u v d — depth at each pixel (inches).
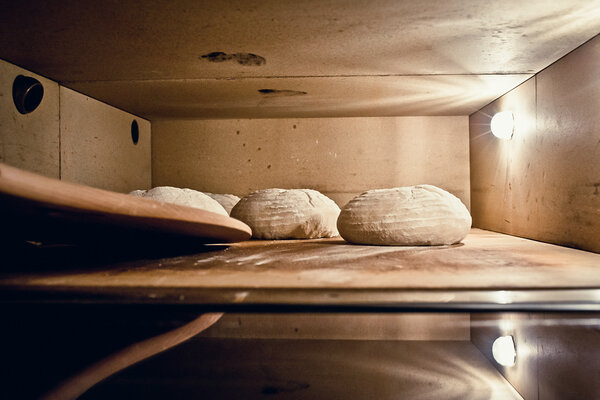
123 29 50.8
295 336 39.3
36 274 39.1
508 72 67.6
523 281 34.8
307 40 54.2
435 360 33.8
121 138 92.5
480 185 95.0
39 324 32.7
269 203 74.0
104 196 32.5
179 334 37.9
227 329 39.2
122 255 52.2
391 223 60.4
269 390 28.5
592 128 52.9
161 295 32.9
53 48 57.1
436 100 86.4
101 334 33.2
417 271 39.8
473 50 57.8
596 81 51.8
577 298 31.5
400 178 101.6
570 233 58.5
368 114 99.2
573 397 27.5
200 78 70.9
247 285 33.9
